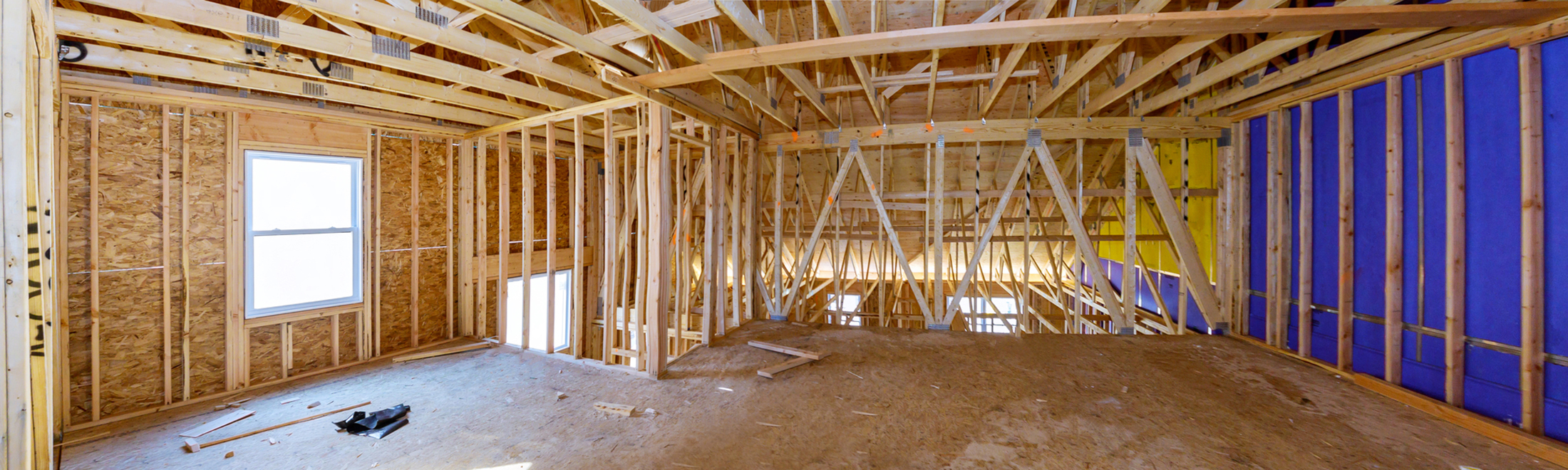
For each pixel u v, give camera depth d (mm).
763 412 3395
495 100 4684
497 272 5996
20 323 1338
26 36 1350
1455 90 3338
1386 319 3760
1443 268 3510
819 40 3027
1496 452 2785
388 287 5113
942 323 5711
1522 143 2996
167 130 3816
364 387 4023
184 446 3031
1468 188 3344
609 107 4312
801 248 8664
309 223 4641
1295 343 4746
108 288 3637
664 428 3168
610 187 4422
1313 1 3770
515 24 2854
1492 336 3229
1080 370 4199
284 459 2855
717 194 5398
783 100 6191
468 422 3305
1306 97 4414
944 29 2865
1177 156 6234
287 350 4426
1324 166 4387
